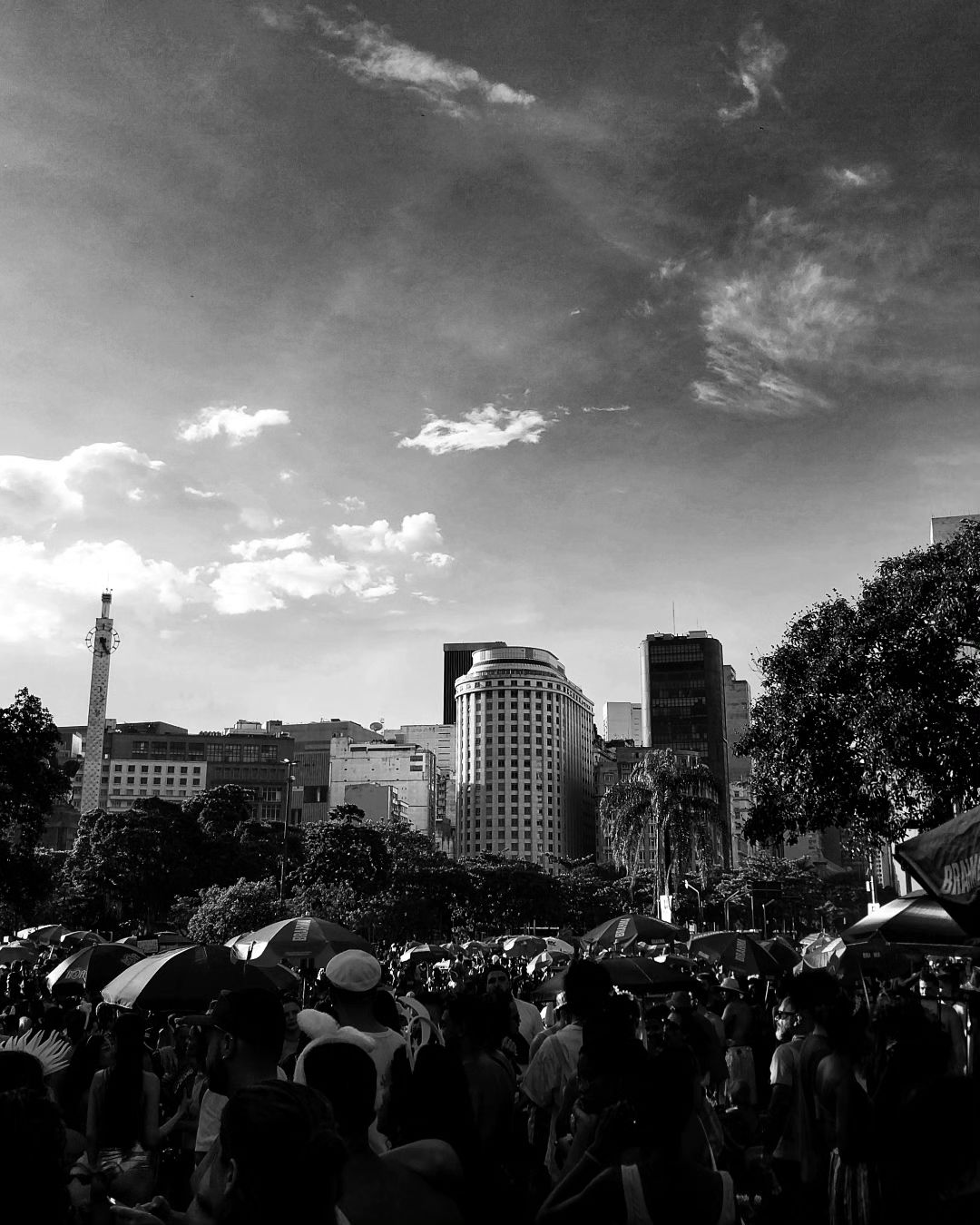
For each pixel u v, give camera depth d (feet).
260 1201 10.22
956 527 155.94
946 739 80.23
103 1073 24.59
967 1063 40.63
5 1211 11.08
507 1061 26.20
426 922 327.88
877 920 39.01
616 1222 15.15
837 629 89.25
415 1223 14.01
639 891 410.31
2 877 135.33
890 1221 17.15
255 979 38.86
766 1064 44.11
